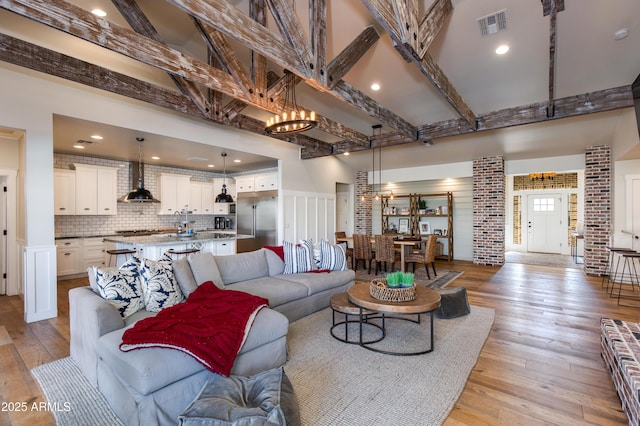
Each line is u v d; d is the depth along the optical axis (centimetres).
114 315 224
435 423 183
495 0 280
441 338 305
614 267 563
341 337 309
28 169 345
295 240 703
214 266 330
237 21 236
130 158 664
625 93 400
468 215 821
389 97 474
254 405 162
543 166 721
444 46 343
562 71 388
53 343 297
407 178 890
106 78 328
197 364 189
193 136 497
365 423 183
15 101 331
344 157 830
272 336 239
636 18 292
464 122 512
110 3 336
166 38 395
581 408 198
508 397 210
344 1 303
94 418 190
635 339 227
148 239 529
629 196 560
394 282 294
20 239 455
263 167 787
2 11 314
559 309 397
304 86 445
